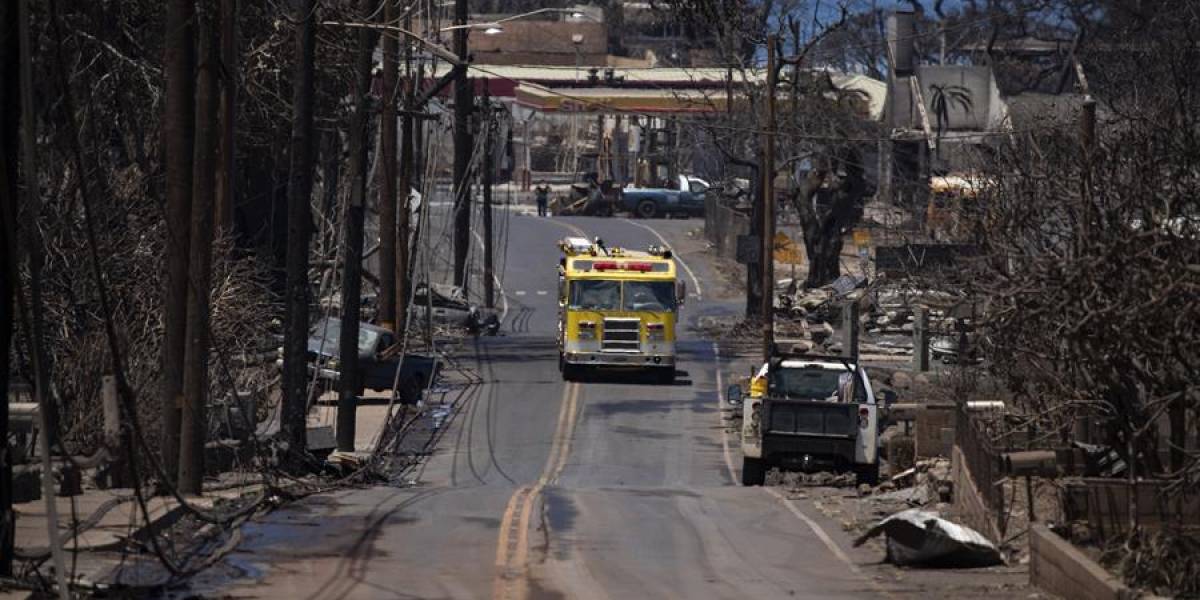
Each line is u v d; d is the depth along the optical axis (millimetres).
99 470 56000
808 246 179375
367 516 58625
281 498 62812
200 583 43000
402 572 45594
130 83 92188
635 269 127750
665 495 70562
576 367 128875
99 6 86438
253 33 108312
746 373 134000
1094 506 44906
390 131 118562
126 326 67375
